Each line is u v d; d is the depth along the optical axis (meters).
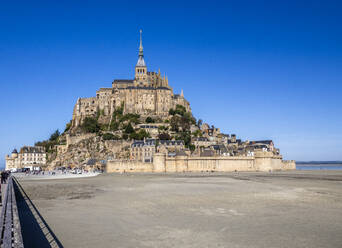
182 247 30.98
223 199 61.19
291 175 142.00
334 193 70.56
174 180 111.38
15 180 115.81
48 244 31.61
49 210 49.94
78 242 32.34
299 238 34.00
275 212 47.84
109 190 78.94
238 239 33.62
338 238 34.00
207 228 38.12
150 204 55.62
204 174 154.00
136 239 33.59
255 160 181.50
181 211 48.78
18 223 27.22
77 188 84.75
